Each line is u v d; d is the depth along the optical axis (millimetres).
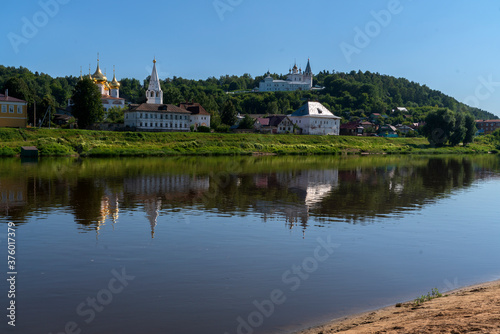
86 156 102062
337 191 53062
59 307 18734
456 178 70812
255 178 64250
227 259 25562
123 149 108438
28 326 16969
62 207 40062
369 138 162625
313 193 51031
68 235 30484
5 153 94812
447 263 25469
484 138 188375
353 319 17141
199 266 24250
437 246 29125
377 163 99562
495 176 75062
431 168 88625
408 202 46219
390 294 20406
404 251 27844
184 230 32281
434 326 14188
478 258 26531
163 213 38281
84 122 131875
